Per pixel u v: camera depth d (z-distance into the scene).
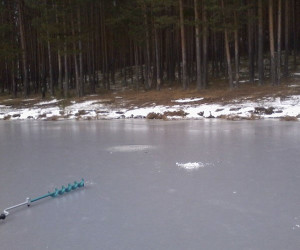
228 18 28.72
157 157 9.76
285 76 30.27
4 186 7.32
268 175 7.52
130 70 46.44
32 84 48.09
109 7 38.28
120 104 27.67
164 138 13.19
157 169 8.38
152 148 11.19
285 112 19.53
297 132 13.49
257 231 4.80
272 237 4.61
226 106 22.50
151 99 27.91
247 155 9.60
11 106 32.88
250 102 22.67
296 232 4.73
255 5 31.48
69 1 32.88
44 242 4.67
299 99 21.72
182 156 9.77
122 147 11.56
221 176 7.55
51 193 6.52
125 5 35.03
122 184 7.21
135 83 42.00
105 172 8.25
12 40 43.84
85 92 38.56
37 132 16.56
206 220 5.22
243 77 35.25
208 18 31.47
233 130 14.68
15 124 21.20
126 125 18.30
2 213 5.57
